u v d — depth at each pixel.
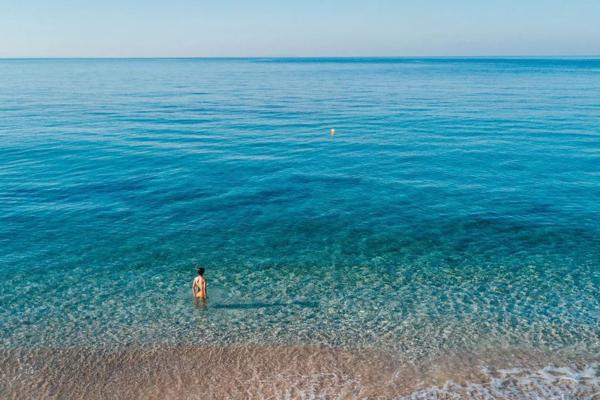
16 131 56.75
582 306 20.00
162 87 127.88
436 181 37.72
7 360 16.52
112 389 15.19
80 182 37.12
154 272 23.36
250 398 14.64
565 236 27.41
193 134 56.84
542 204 32.34
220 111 77.31
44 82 145.00
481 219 30.03
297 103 89.88
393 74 198.62
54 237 27.12
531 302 20.36
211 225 29.27
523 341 17.52
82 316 19.42
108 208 31.77
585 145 48.75
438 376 15.59
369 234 28.05
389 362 16.39
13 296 20.88
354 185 37.03
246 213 31.28
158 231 28.28
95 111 75.19
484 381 15.28
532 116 68.62
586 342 17.38
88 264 24.03
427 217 30.50
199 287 20.28
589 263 24.09
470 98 94.62
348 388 15.04
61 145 49.44
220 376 15.76
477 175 39.16
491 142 51.16
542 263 24.17
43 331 18.31
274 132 58.66
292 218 30.48
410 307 20.12
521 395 14.57
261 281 22.53
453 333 18.09
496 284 22.06
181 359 16.69
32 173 39.28
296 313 19.70
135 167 41.53
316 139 54.22
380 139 53.91
